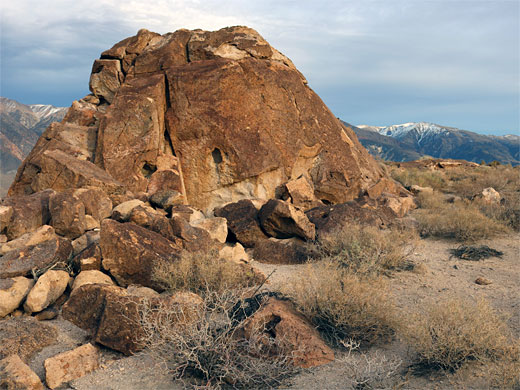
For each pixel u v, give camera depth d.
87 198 8.30
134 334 4.50
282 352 4.18
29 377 3.74
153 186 11.43
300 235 8.95
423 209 14.06
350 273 5.72
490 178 19.19
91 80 14.82
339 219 9.97
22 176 11.12
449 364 3.92
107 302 4.73
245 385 3.88
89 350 4.29
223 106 12.41
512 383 3.49
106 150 11.38
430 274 7.33
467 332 4.02
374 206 11.45
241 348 4.16
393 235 9.12
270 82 13.50
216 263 6.35
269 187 12.49
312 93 15.52
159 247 6.59
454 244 9.69
